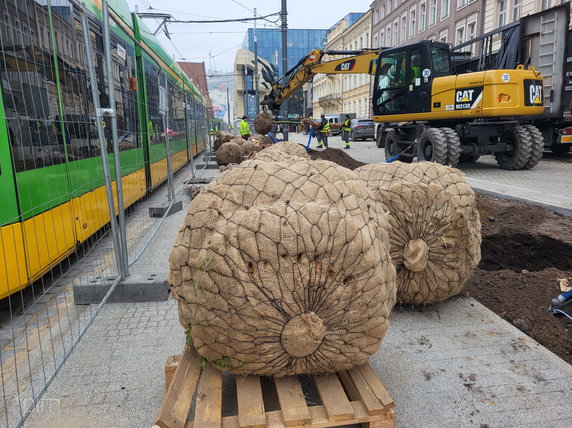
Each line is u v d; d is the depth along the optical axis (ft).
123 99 23.90
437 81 36.35
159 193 34.55
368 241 7.07
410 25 121.29
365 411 7.33
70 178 15.97
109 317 12.66
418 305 12.42
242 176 7.72
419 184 11.22
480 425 7.91
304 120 59.62
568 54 40.22
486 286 14.51
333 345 7.32
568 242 19.16
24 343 11.55
